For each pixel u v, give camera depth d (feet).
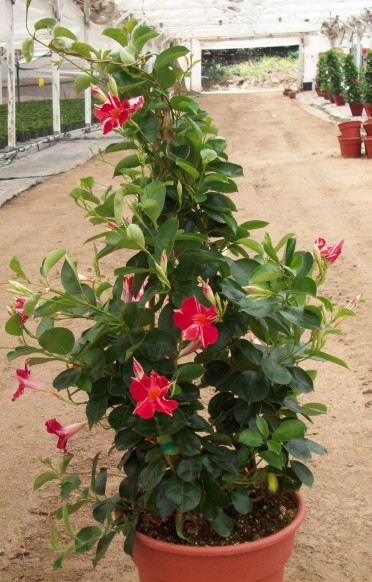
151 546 6.89
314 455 12.12
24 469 11.93
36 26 7.10
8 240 27.22
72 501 10.93
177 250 6.96
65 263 6.68
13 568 9.51
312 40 138.92
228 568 6.78
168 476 7.17
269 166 44.34
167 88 7.29
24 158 51.03
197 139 7.16
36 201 35.40
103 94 6.80
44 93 113.39
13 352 6.95
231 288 6.91
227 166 7.44
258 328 7.41
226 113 89.35
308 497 10.98
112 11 68.64
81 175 43.09
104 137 65.57
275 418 7.30
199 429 6.84
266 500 7.74
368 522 10.34
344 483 11.32
